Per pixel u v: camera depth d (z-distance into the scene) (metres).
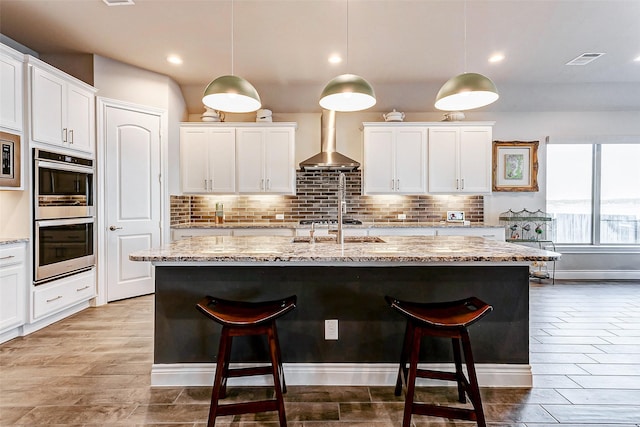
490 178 4.84
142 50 3.75
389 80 4.57
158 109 4.36
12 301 2.88
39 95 3.09
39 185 3.09
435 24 3.20
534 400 2.08
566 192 5.29
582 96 4.92
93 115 3.79
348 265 2.23
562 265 5.25
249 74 4.39
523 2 2.86
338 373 2.28
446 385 2.27
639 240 5.26
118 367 2.48
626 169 5.27
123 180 4.07
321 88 4.80
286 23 3.19
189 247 2.39
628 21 3.15
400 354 2.28
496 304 2.26
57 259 3.29
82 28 3.29
